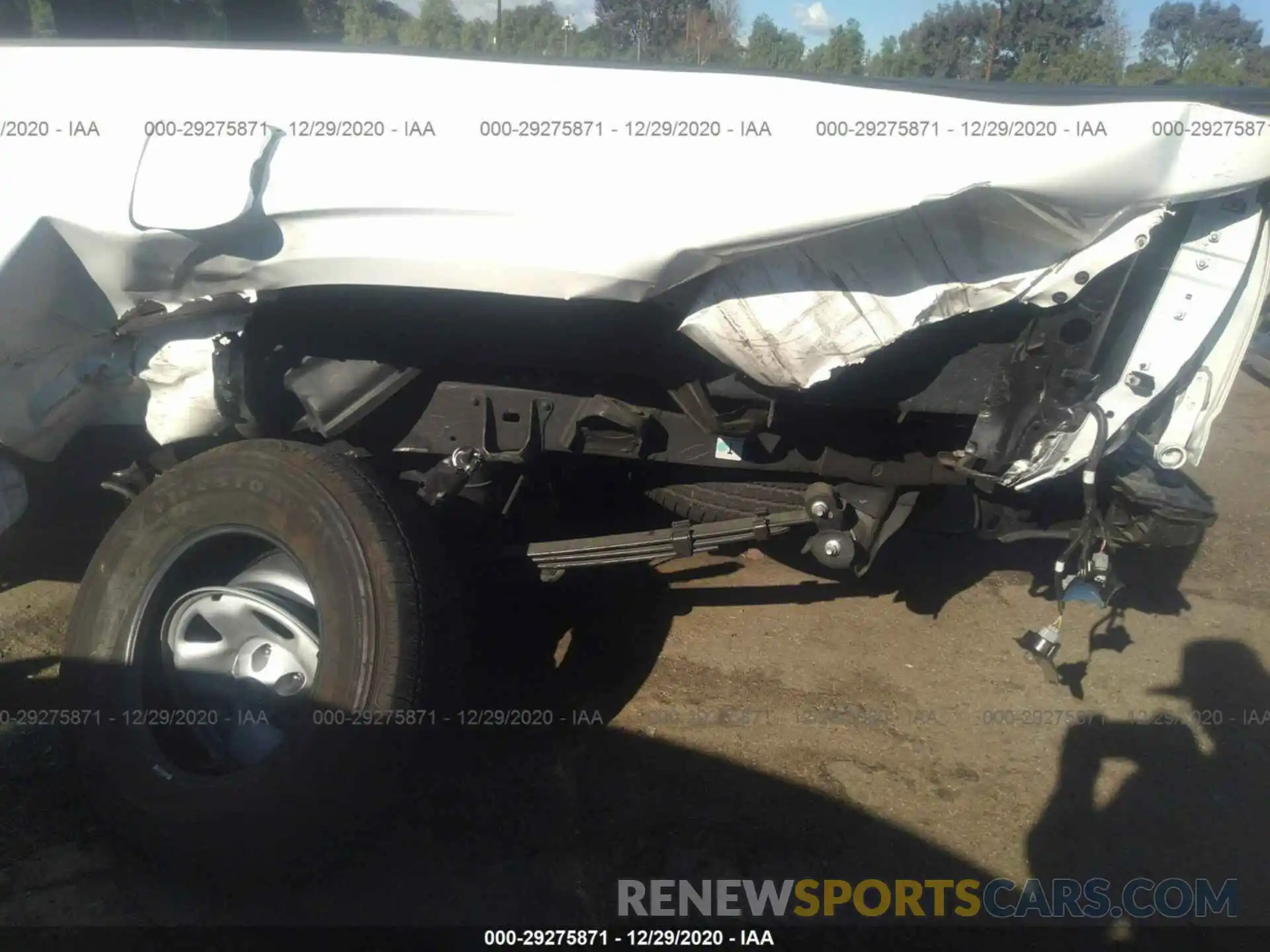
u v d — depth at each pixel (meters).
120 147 2.62
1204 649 3.84
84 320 2.75
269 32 3.89
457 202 2.49
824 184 2.36
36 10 3.75
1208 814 2.98
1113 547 3.12
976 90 2.41
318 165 2.54
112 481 3.04
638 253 2.43
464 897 2.62
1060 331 2.62
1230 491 5.38
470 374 2.98
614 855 2.77
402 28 6.36
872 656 3.74
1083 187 2.32
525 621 3.88
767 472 3.06
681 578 4.26
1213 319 2.61
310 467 2.69
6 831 2.77
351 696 2.51
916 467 2.96
